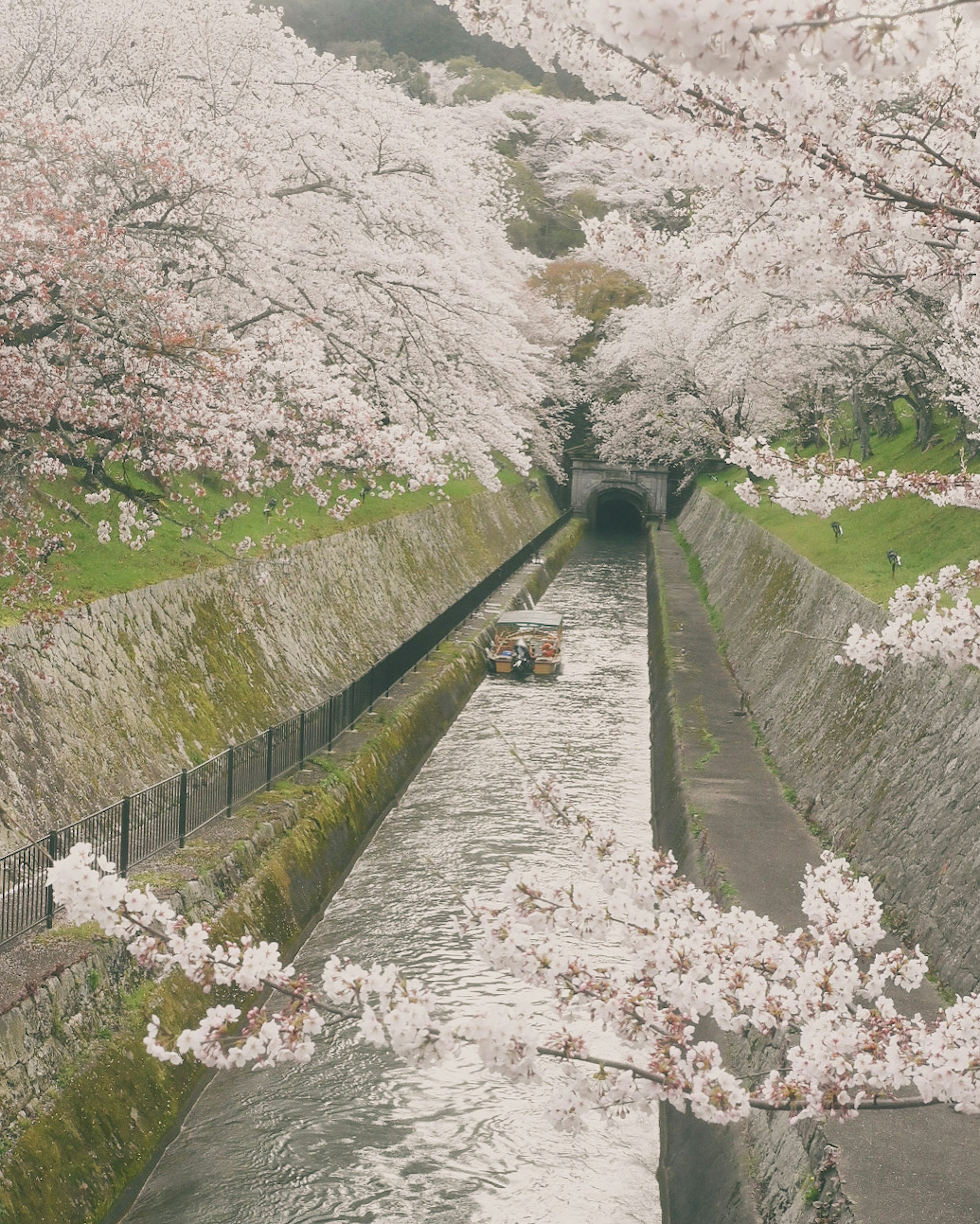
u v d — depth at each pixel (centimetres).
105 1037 1023
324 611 2373
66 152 1366
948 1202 707
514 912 527
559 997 504
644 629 3891
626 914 519
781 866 1345
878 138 527
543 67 479
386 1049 1266
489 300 2227
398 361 2231
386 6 11069
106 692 1447
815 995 496
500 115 8612
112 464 1928
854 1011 699
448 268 2166
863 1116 808
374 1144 1088
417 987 456
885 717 1459
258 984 455
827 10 274
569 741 2467
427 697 2459
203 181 1444
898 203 555
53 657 1364
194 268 1800
